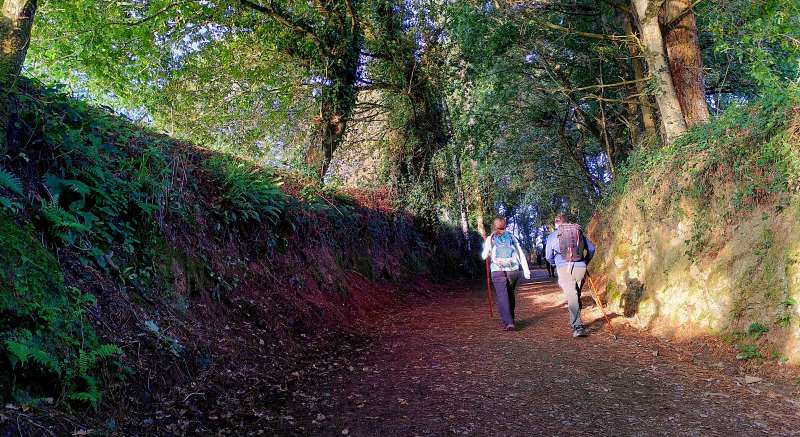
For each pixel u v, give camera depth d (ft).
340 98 44.11
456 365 18.76
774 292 17.34
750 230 19.57
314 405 14.43
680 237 23.91
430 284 50.88
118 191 16.81
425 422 13.11
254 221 25.53
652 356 18.86
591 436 12.03
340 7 42.06
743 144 21.16
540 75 48.32
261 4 40.57
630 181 31.24
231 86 44.32
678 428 12.30
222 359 16.40
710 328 19.66
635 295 26.32
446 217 70.85
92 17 38.81
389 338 24.41
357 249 39.96
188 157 24.86
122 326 14.02
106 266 15.31
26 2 13.87
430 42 48.14
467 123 49.62
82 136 17.02
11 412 9.43
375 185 51.11
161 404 12.85
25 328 10.78
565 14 44.16
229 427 12.69
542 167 64.90
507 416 13.46
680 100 32.71
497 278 25.41
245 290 21.83
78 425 10.43
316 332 23.43
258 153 41.19
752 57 25.61
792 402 13.60
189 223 20.61
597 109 57.57
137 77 43.04
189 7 39.09
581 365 18.16
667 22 33.17
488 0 38.99
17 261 11.43
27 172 14.51
